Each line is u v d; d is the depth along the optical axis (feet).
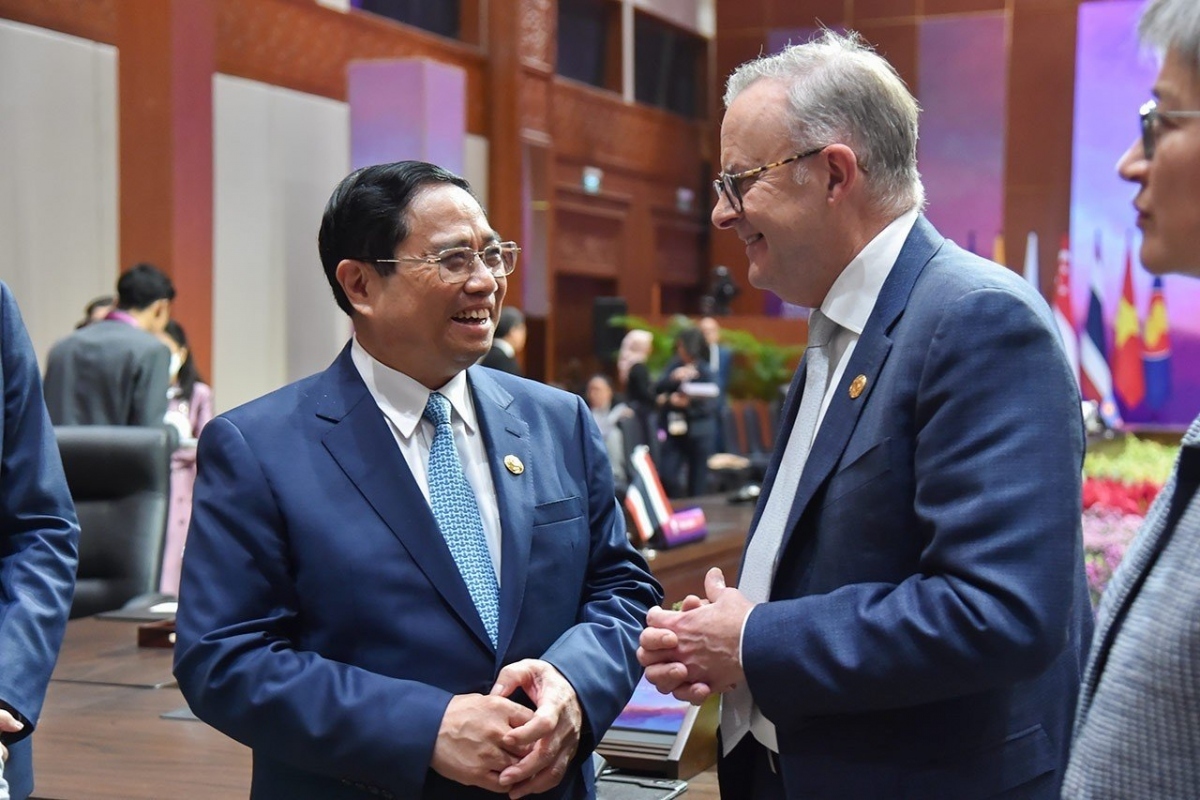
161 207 22.06
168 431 11.32
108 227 23.31
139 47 22.09
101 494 11.09
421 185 5.27
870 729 4.66
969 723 4.60
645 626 5.57
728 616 4.66
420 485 5.36
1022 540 4.23
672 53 49.65
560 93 41.88
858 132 4.83
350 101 26.02
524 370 38.40
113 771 6.31
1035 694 4.75
